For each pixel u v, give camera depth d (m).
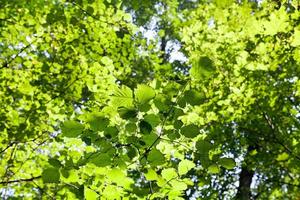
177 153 3.50
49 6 6.21
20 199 6.17
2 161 5.64
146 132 2.71
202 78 2.58
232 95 6.67
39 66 6.16
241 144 7.87
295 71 6.77
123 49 6.97
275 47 5.48
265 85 6.86
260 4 5.68
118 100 2.58
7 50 6.46
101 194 3.35
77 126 2.77
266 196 8.98
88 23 6.25
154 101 2.72
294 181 8.59
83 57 6.18
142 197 3.25
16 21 5.94
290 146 7.43
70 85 5.95
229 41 6.70
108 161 2.90
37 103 5.76
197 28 7.35
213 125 7.65
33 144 5.78
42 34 6.07
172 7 10.54
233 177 8.84
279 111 7.43
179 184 3.10
